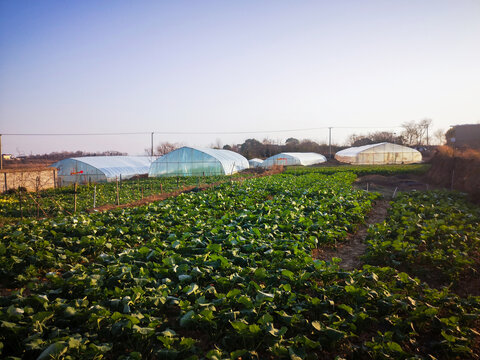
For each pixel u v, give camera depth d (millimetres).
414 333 5629
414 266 9188
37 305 5887
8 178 29328
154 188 29234
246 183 25906
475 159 26734
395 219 13984
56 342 4621
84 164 39469
